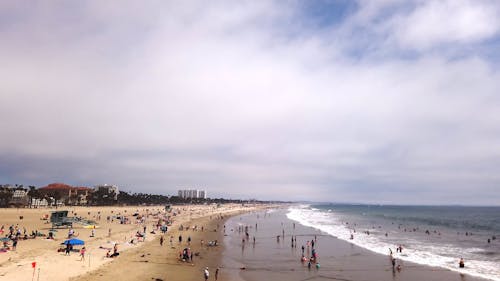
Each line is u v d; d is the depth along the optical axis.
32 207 154.75
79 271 34.91
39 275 32.09
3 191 165.75
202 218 135.00
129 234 67.12
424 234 88.31
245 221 129.00
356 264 47.09
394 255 54.41
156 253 49.31
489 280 39.12
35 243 48.66
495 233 94.00
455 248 63.47
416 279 39.59
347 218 161.75
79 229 70.38
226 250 57.16
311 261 47.97
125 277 34.84
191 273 39.56
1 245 45.84
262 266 45.16
